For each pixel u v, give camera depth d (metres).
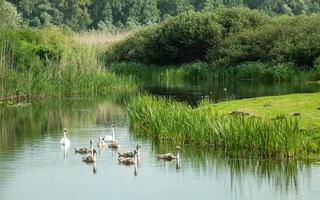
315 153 36.59
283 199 30.48
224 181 33.41
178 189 32.28
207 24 96.50
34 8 147.25
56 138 44.75
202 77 87.38
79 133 46.44
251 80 81.38
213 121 40.34
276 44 85.62
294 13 149.38
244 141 37.81
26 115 55.50
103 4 153.00
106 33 114.50
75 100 64.38
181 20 97.19
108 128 48.19
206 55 93.75
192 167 36.09
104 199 31.05
